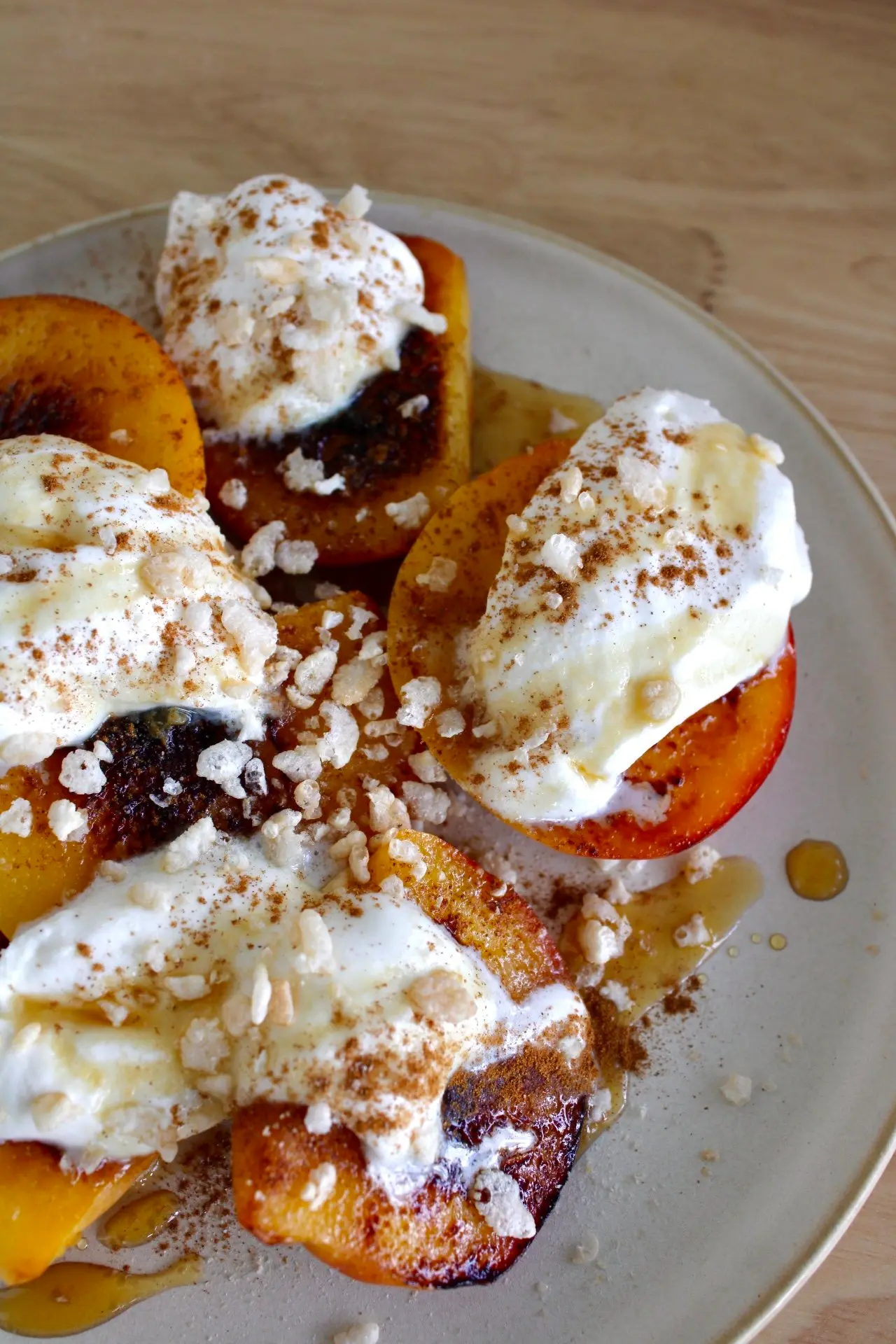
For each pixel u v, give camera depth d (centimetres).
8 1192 32
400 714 34
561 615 33
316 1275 33
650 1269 33
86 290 38
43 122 41
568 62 42
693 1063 34
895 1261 35
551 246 38
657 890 36
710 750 35
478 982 33
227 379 36
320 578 37
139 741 33
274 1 42
